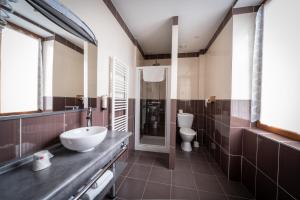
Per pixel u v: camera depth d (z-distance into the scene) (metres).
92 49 1.44
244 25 1.79
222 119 2.13
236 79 1.82
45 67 0.98
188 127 3.23
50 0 0.81
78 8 1.21
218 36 2.36
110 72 1.80
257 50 1.73
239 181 1.82
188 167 2.15
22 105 0.83
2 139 0.70
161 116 3.28
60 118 1.06
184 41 2.92
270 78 1.57
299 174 0.99
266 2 1.64
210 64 2.84
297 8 1.21
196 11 1.94
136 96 2.93
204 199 1.47
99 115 1.57
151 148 2.86
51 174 0.67
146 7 1.87
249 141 1.65
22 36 0.83
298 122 1.21
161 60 3.70
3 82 0.73
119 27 2.04
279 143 1.18
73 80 1.23
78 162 0.80
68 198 0.65
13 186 0.58
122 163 1.65
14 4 0.77
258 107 1.76
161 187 1.64
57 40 1.07
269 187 1.29
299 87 1.20
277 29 1.46
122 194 1.52
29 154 0.83
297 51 1.21
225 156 1.98
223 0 1.73
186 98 3.50
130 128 2.69
